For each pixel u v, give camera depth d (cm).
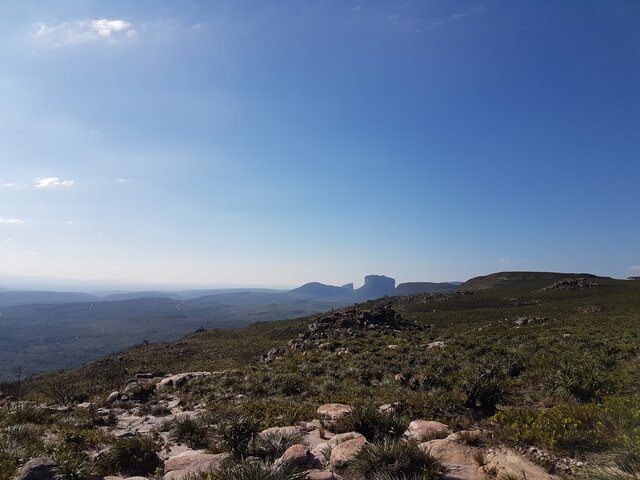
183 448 1115
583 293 8925
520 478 649
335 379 2331
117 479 837
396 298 11744
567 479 632
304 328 7275
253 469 659
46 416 1555
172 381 2692
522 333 3812
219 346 6272
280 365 3050
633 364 1730
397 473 693
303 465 721
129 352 7512
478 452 780
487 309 7531
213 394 2202
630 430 720
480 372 1667
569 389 1291
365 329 4712
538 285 11981
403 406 1259
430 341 3803
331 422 1162
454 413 1181
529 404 1271
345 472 745
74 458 903
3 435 1031
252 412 1462
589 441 746
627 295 7325
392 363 2620
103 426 1530
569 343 2627
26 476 741
